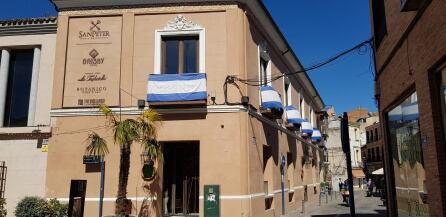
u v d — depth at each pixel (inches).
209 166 562.6
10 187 580.1
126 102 582.6
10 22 621.0
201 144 569.0
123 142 487.5
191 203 592.1
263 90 674.2
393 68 416.8
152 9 602.5
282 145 816.3
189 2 600.1
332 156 2158.0
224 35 592.1
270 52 762.2
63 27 609.9
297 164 972.6
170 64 601.3
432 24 279.9
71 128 585.6
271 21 703.7
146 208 556.7
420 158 356.2
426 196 340.8
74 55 603.8
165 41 607.8
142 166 564.7
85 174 571.2
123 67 591.2
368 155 2632.9
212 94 577.6
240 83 580.4
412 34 333.4
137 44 597.0
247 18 619.5
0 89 619.2
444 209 283.0
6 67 625.9
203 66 585.9
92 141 534.9
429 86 295.7
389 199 476.7
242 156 563.2
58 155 580.4
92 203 562.6
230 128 569.0
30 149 587.8
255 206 590.6
